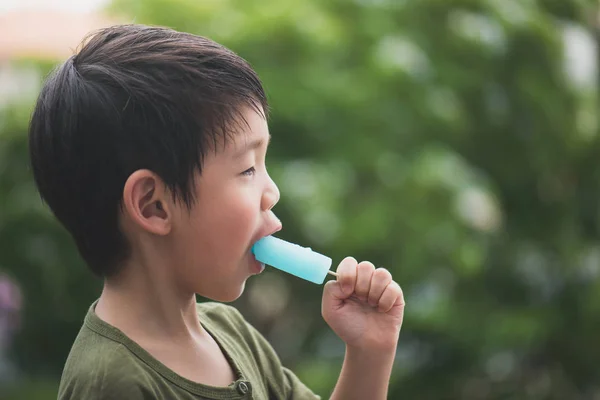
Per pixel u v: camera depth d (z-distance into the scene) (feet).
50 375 30.01
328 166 23.68
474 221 25.00
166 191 5.64
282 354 27.43
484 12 26.73
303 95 23.82
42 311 28.55
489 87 26.50
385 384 6.78
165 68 5.65
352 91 24.20
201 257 5.77
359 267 6.61
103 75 5.70
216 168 5.68
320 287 26.63
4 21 30.32
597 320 26.18
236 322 6.98
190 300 6.09
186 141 5.57
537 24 26.43
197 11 25.58
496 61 26.50
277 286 27.12
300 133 24.35
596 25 29.86
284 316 27.86
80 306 28.32
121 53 5.79
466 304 25.90
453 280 25.70
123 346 5.59
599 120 28.48
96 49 5.93
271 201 5.98
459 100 26.11
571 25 29.48
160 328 5.87
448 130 25.13
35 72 27.99
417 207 23.54
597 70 30.01
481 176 26.14
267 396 6.68
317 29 24.68
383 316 6.72
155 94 5.58
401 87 24.52
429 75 25.46
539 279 27.68
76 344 5.79
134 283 5.85
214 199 5.68
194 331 6.17
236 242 5.78
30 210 26.94
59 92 5.79
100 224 5.79
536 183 27.71
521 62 26.73
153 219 5.67
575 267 27.45
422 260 23.61
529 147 27.02
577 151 27.76
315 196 22.90
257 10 25.27
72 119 5.68
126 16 26.08
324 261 5.97
